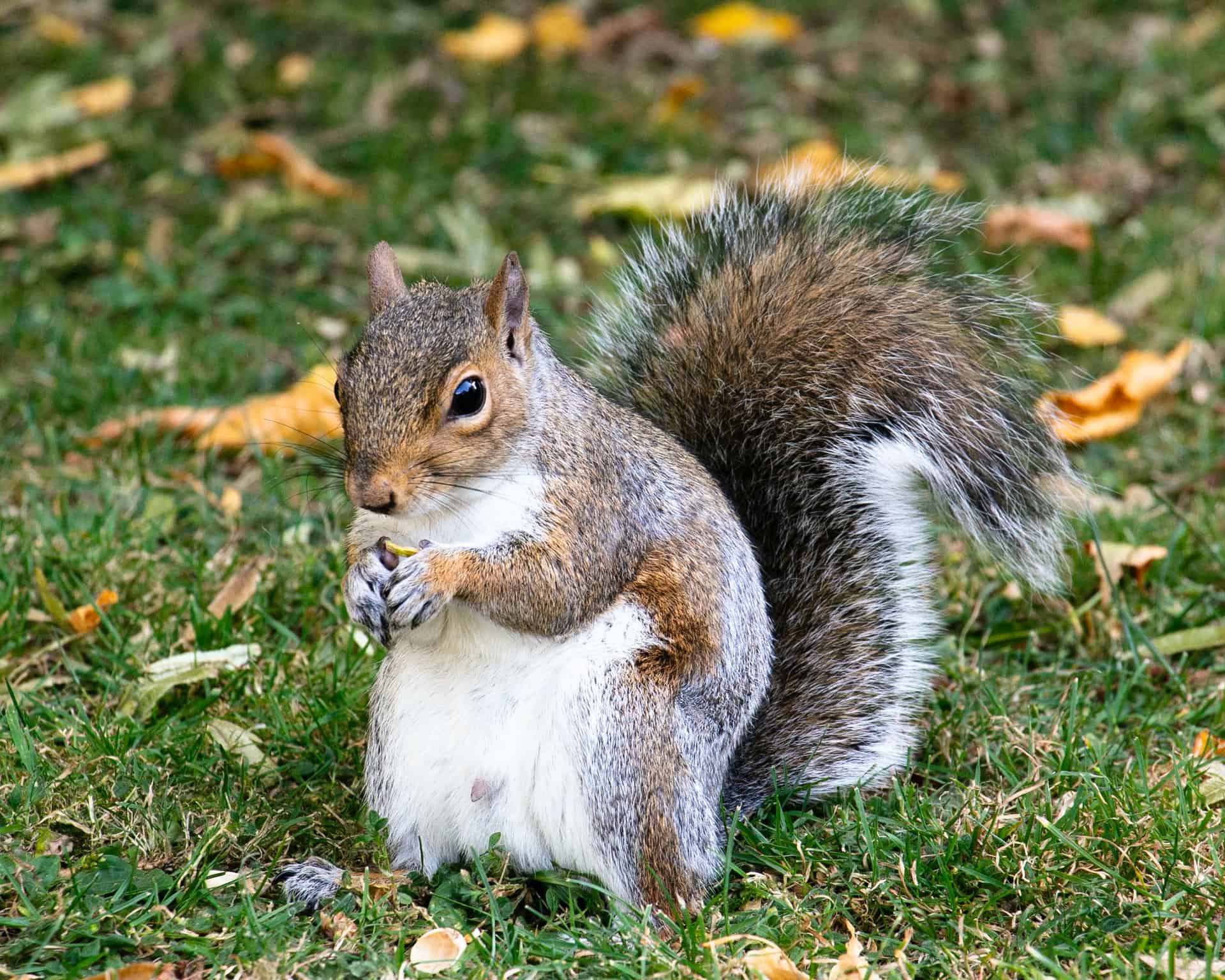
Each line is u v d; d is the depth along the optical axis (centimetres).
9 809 779
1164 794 807
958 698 920
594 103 1738
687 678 751
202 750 851
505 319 751
